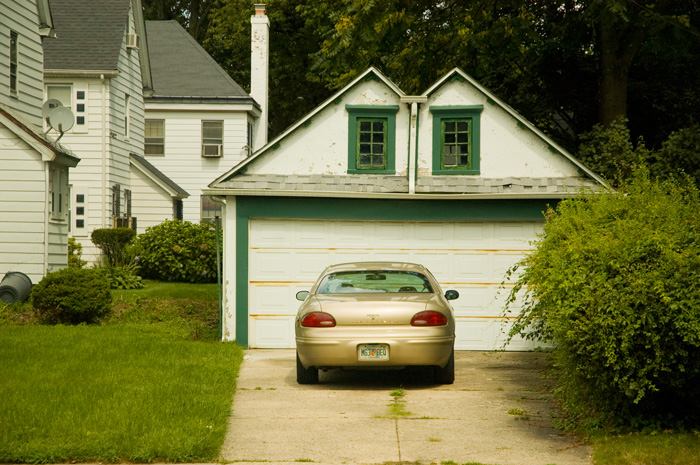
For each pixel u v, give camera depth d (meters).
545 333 10.43
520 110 21.67
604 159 17.48
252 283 14.59
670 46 18.41
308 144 15.01
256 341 14.53
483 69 22.02
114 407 8.24
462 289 14.66
